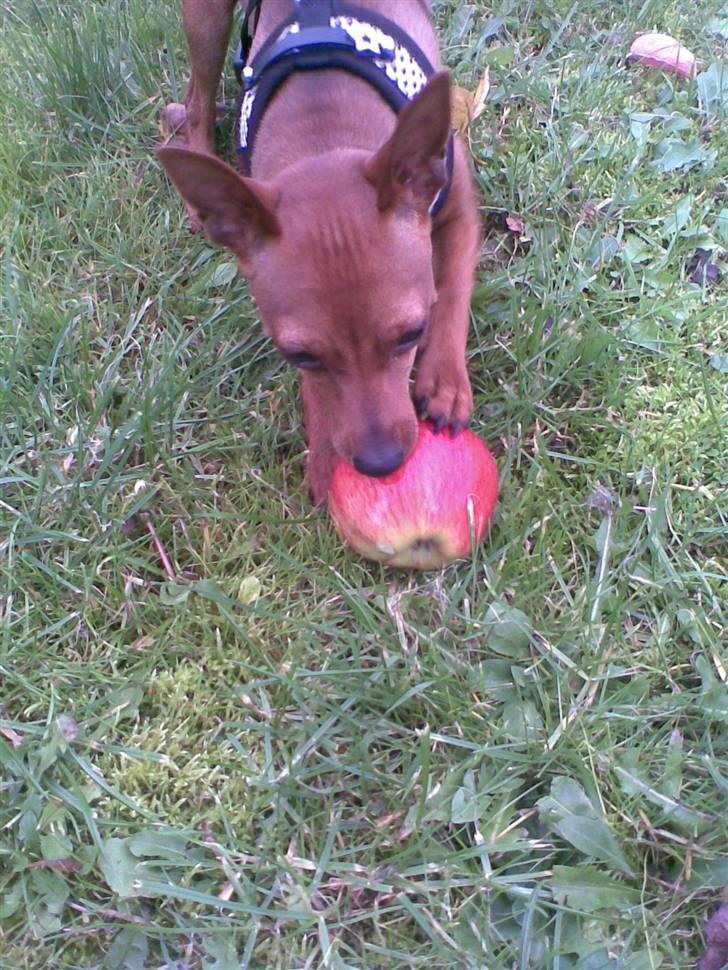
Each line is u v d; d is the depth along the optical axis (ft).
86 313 1.94
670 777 1.32
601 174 2.08
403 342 1.40
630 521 1.61
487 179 2.06
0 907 1.29
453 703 1.39
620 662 1.45
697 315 1.82
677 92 2.26
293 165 1.45
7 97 2.32
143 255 2.03
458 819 1.30
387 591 1.51
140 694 1.45
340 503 1.44
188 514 1.65
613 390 1.73
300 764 1.36
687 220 1.99
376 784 1.35
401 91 1.64
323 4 1.65
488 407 1.75
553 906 1.23
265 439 1.71
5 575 1.57
